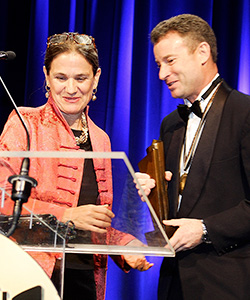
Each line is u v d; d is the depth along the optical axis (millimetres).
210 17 2945
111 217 1168
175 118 1932
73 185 1177
